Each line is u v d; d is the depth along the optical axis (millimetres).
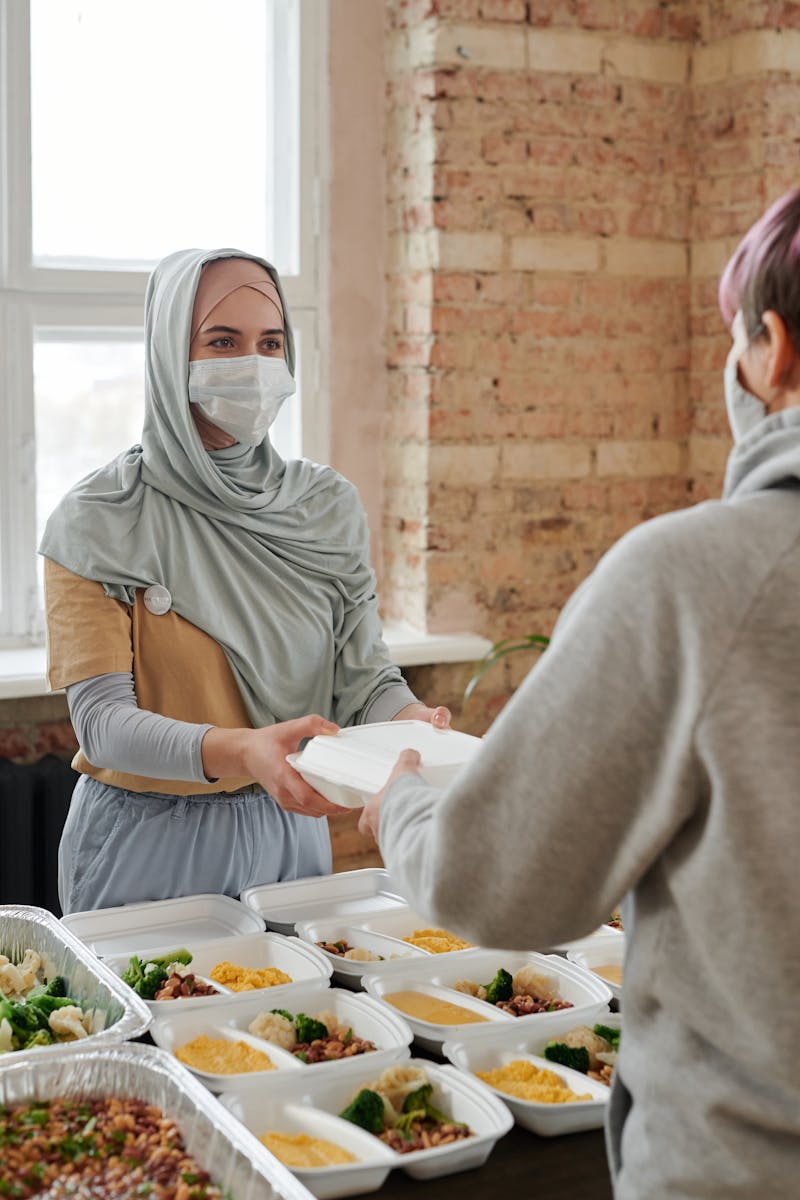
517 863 905
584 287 3164
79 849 1913
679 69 3186
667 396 3299
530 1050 1429
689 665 859
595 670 885
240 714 1937
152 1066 1291
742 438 989
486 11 2980
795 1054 851
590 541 3266
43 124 2951
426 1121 1268
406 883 1006
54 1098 1304
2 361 2928
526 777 902
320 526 2072
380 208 3227
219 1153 1161
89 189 3012
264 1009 1487
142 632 1888
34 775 2801
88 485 1920
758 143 3045
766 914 851
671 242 3242
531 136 3061
